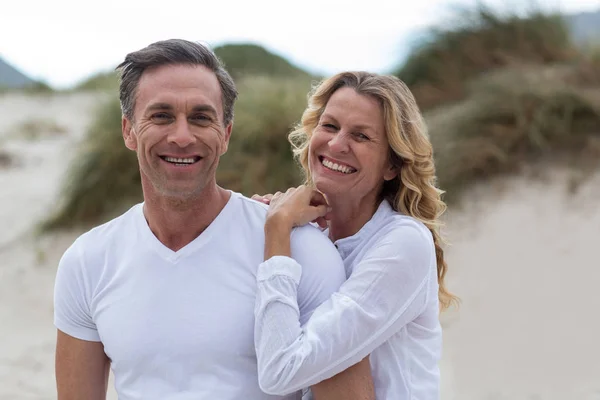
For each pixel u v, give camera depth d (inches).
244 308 77.0
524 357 183.0
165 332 77.0
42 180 400.2
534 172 247.4
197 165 77.3
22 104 718.5
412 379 81.0
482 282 217.3
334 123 88.0
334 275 79.0
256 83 313.6
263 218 81.7
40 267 285.4
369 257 80.0
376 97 86.7
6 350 223.5
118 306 79.2
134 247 80.8
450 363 186.5
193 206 78.7
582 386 167.8
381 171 89.4
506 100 262.2
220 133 79.1
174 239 80.0
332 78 90.8
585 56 288.7
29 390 195.9
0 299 263.9
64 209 305.1
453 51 308.7
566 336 186.9
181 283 78.2
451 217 246.2
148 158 77.4
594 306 194.7
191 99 76.5
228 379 76.2
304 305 78.4
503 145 254.2
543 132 253.4
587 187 235.3
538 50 297.6
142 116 77.5
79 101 697.6
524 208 236.8
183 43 79.5
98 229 84.4
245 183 265.1
